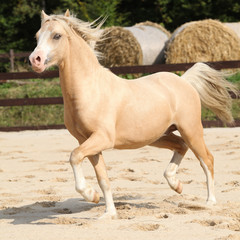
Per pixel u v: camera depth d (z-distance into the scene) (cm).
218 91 1054
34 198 1098
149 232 745
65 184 1270
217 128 2230
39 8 4959
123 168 1456
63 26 827
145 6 5491
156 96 916
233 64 2334
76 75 836
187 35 3325
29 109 2656
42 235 752
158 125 913
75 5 4766
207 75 1044
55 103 2456
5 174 1434
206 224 799
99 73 862
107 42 3466
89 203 1041
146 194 1099
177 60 3334
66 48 830
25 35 5003
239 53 3369
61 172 1442
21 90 2909
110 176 1339
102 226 794
